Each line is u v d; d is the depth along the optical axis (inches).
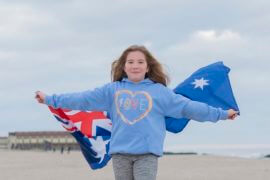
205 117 286.7
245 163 1755.7
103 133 365.1
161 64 294.7
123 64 292.4
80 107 290.2
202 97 339.9
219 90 339.0
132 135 276.8
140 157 276.5
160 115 283.9
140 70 285.0
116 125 281.6
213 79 340.2
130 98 281.3
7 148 4845.0
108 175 1106.1
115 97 284.5
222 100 338.0
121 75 294.2
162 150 281.7
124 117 279.4
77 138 365.7
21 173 1178.0
